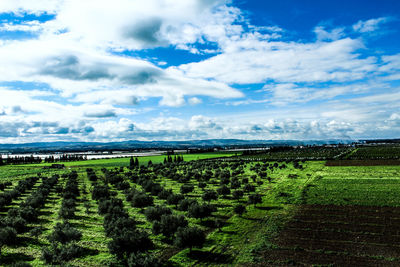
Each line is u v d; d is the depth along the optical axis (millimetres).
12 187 88688
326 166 115312
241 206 49656
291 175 93375
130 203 61500
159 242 37750
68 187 73438
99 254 33875
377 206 50031
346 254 31719
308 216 46406
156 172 116750
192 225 45094
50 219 49719
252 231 41125
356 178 80000
